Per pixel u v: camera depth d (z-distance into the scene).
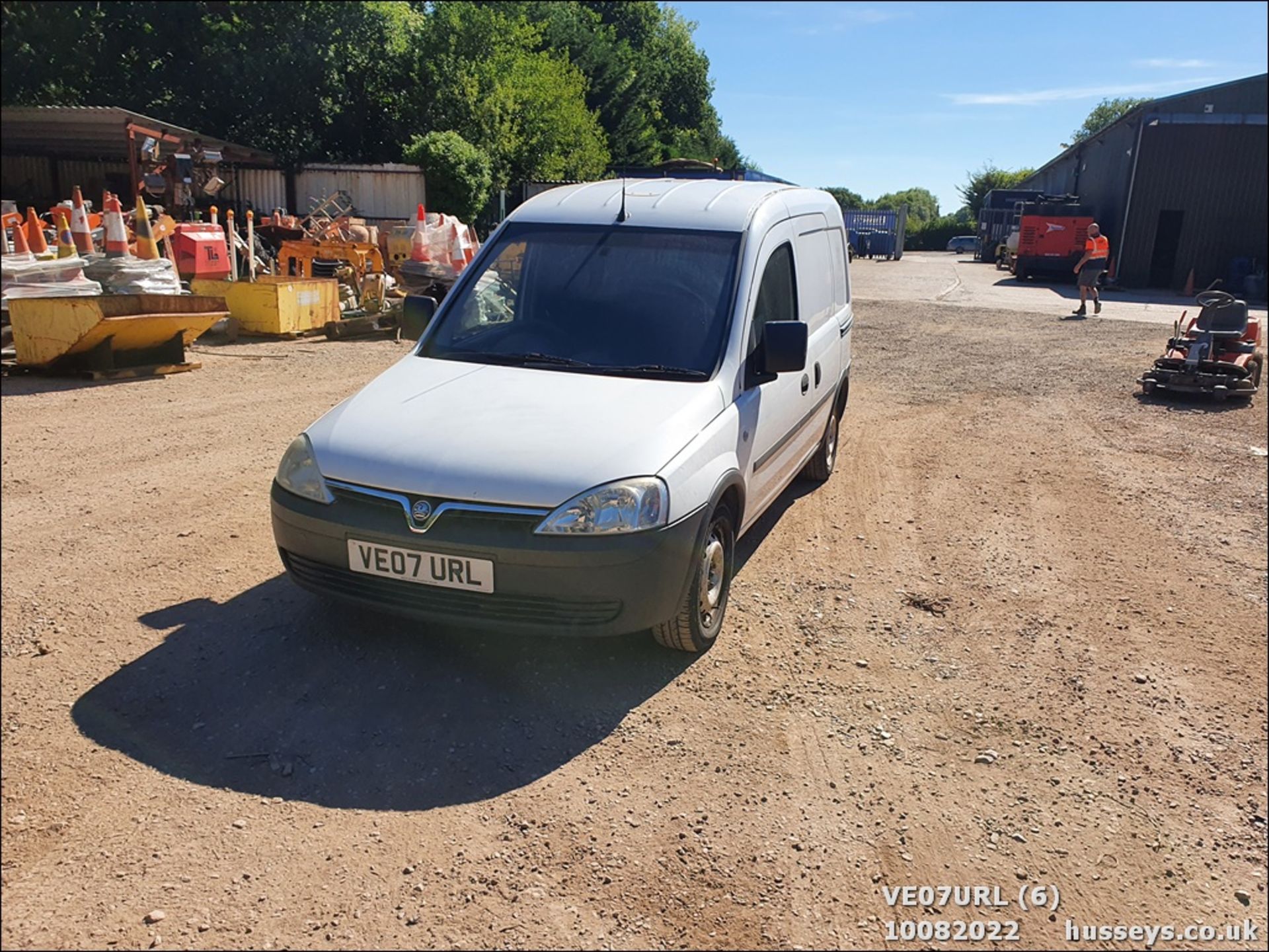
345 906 2.73
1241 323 10.74
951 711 4.04
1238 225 28.92
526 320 4.80
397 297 14.95
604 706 3.85
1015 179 72.75
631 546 3.62
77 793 3.17
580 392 4.24
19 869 2.82
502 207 26.64
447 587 3.67
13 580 4.81
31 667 3.96
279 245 19.03
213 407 8.77
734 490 4.42
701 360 4.52
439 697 3.83
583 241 5.06
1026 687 4.28
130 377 9.99
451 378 4.45
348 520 3.76
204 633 4.29
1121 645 4.75
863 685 4.20
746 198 5.42
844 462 7.97
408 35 32.16
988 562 5.79
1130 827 3.33
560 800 3.25
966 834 3.24
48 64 27.03
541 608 3.66
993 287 27.61
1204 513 6.92
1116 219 31.11
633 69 43.56
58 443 7.39
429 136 24.55
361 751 3.46
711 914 2.79
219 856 2.91
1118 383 11.99
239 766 3.35
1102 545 6.18
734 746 3.64
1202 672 4.51
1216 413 10.38
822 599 5.09
